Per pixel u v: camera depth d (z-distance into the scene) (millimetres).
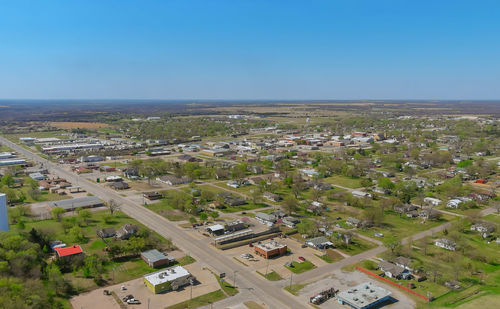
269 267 105812
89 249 114312
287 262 109250
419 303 87375
